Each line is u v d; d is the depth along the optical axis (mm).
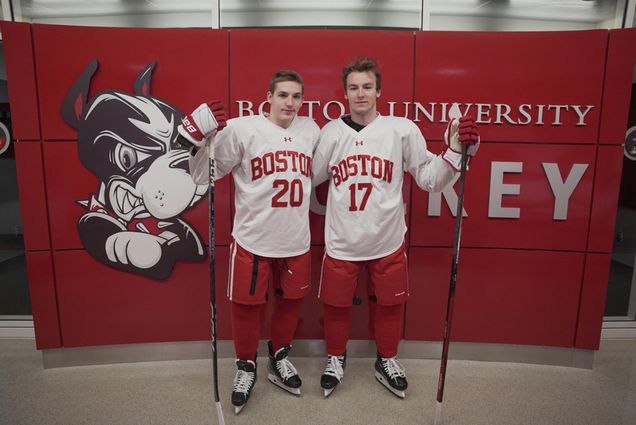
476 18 2809
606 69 2027
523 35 2039
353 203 1830
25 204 2070
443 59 2068
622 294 3473
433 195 2158
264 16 2809
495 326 2270
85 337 2217
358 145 1828
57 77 2006
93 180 2098
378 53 2066
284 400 1931
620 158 2080
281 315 1971
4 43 1948
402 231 1907
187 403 1905
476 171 2141
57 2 2756
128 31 2018
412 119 2111
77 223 2121
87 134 2053
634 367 2281
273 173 1771
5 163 4125
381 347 2008
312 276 2246
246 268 1812
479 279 2230
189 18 2801
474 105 2092
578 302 2209
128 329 2238
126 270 2188
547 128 2094
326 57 2070
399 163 1861
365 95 1778
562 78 2051
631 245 4074
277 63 2070
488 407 1888
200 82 2070
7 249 4273
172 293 2234
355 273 1908
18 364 2277
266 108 2096
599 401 1944
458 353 2316
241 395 1835
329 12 2820
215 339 1680
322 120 2115
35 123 2021
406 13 2814
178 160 2113
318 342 2312
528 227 2168
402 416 1819
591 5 2734
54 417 1797
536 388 2049
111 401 1918
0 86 2875
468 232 2191
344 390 2012
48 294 2156
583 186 2117
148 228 2158
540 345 2270
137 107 2059
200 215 2174
